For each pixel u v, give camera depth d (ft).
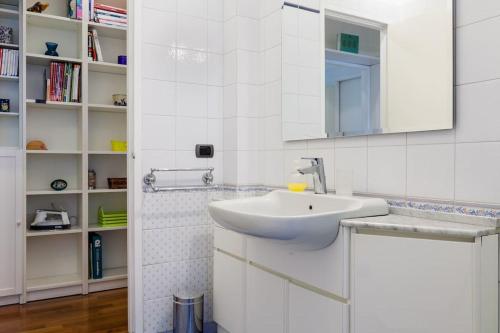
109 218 10.32
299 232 4.21
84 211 9.80
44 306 9.02
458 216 4.28
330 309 4.52
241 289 6.24
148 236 7.04
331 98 6.04
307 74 6.49
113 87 11.07
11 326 7.90
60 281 9.73
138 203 6.94
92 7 10.02
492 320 3.72
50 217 9.74
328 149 6.10
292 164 6.81
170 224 7.26
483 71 4.12
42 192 9.42
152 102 7.09
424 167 4.69
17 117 9.80
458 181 4.33
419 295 3.80
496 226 3.90
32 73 10.00
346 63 5.79
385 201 4.98
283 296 5.29
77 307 8.97
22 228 9.15
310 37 6.44
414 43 4.80
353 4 5.68
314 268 4.77
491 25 4.05
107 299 9.53
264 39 7.50
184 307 6.79
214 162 7.76
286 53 6.93
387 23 5.16
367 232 4.32
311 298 4.80
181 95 7.39
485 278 3.61
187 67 7.45
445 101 4.43
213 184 7.73
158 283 7.14
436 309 3.70
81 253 10.03
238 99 7.41
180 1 7.38
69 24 9.97
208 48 7.69
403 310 3.91
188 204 7.44
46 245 10.20
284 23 6.98
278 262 5.41
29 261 9.98
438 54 4.51
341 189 5.50
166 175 7.25
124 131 11.23
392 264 3.99
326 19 6.15
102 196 10.97
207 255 7.63
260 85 7.60
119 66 10.34
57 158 10.34
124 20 10.53
